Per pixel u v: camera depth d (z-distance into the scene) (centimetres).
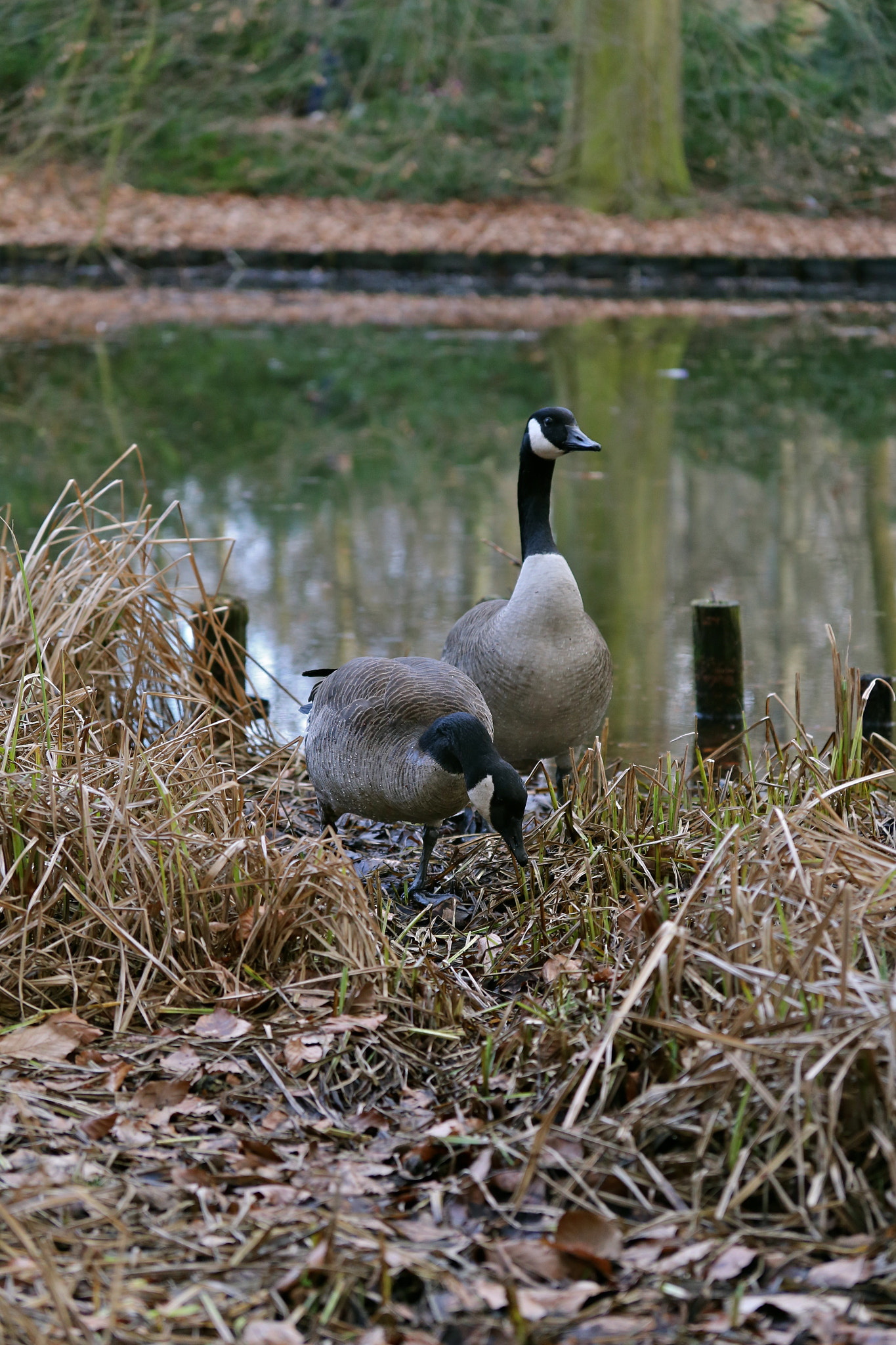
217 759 721
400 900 593
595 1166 383
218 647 777
